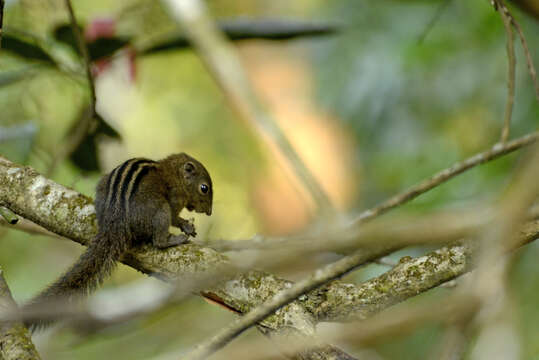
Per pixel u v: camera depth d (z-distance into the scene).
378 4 17.27
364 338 2.29
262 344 2.51
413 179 15.98
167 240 8.24
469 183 13.23
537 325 10.81
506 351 7.94
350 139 20.16
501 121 14.93
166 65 21.09
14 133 11.30
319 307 6.46
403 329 2.25
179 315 10.42
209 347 4.14
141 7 12.05
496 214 2.08
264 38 10.83
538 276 11.55
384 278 6.48
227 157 20.80
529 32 14.71
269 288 6.73
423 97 16.45
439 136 16.12
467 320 2.16
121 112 20.50
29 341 6.08
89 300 8.38
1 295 6.45
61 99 12.62
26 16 11.71
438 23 15.93
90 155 11.52
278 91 23.66
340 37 17.55
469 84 15.67
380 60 16.98
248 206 20.02
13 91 12.07
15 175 8.61
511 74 7.07
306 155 21.56
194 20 8.12
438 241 2.21
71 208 8.54
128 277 15.91
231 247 7.83
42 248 17.08
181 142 20.95
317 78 18.94
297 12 21.84
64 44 10.75
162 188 10.34
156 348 10.41
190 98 21.14
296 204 20.22
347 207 18.75
